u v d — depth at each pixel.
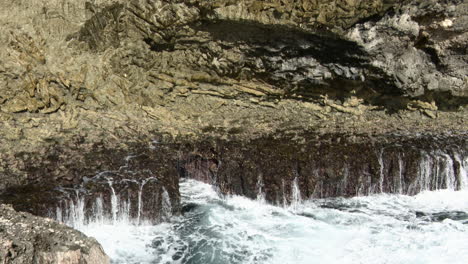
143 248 11.80
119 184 12.48
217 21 13.80
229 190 13.47
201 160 13.87
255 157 13.65
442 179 14.12
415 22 13.97
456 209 13.41
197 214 12.88
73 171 12.77
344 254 11.47
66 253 9.35
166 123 14.60
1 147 13.23
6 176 12.48
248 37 14.31
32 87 13.98
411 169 13.96
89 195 12.13
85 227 12.16
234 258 11.47
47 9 13.88
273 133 14.52
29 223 9.91
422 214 13.12
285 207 13.29
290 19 13.71
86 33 14.22
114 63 14.61
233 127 14.66
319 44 14.30
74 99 14.33
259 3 13.55
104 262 9.89
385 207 13.41
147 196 12.45
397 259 11.24
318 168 13.62
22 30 13.80
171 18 14.02
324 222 12.68
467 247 11.63
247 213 12.99
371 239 11.97
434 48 14.55
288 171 13.44
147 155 13.52
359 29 13.80
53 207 11.83
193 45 14.64
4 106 13.80
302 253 11.55
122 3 14.17
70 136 13.83
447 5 13.66
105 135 14.00
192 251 11.74
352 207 13.37
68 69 14.27
